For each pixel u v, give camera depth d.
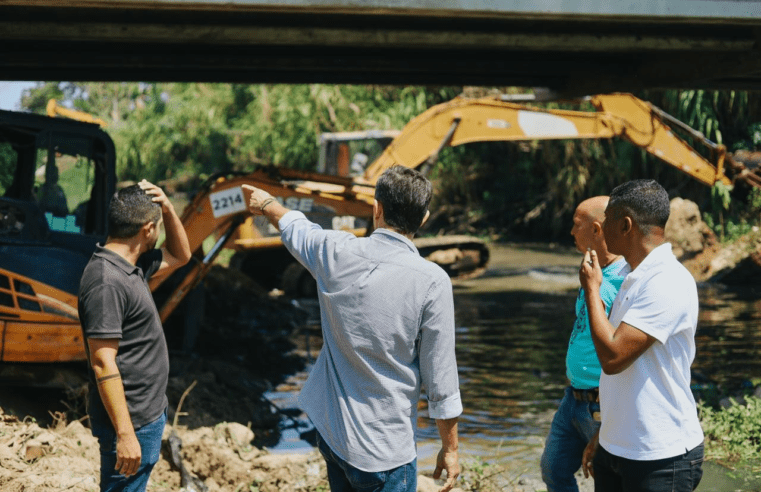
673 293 2.87
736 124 20.45
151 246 3.40
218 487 5.06
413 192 2.95
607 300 3.57
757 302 13.51
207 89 29.58
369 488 2.92
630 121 12.95
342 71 9.21
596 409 3.60
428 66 8.65
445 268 16.20
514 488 5.25
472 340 10.67
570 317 12.39
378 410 2.89
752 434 5.95
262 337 10.66
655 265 2.93
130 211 3.26
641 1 5.57
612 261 3.68
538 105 22.34
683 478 2.93
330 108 24.84
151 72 8.88
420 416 7.25
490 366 9.12
